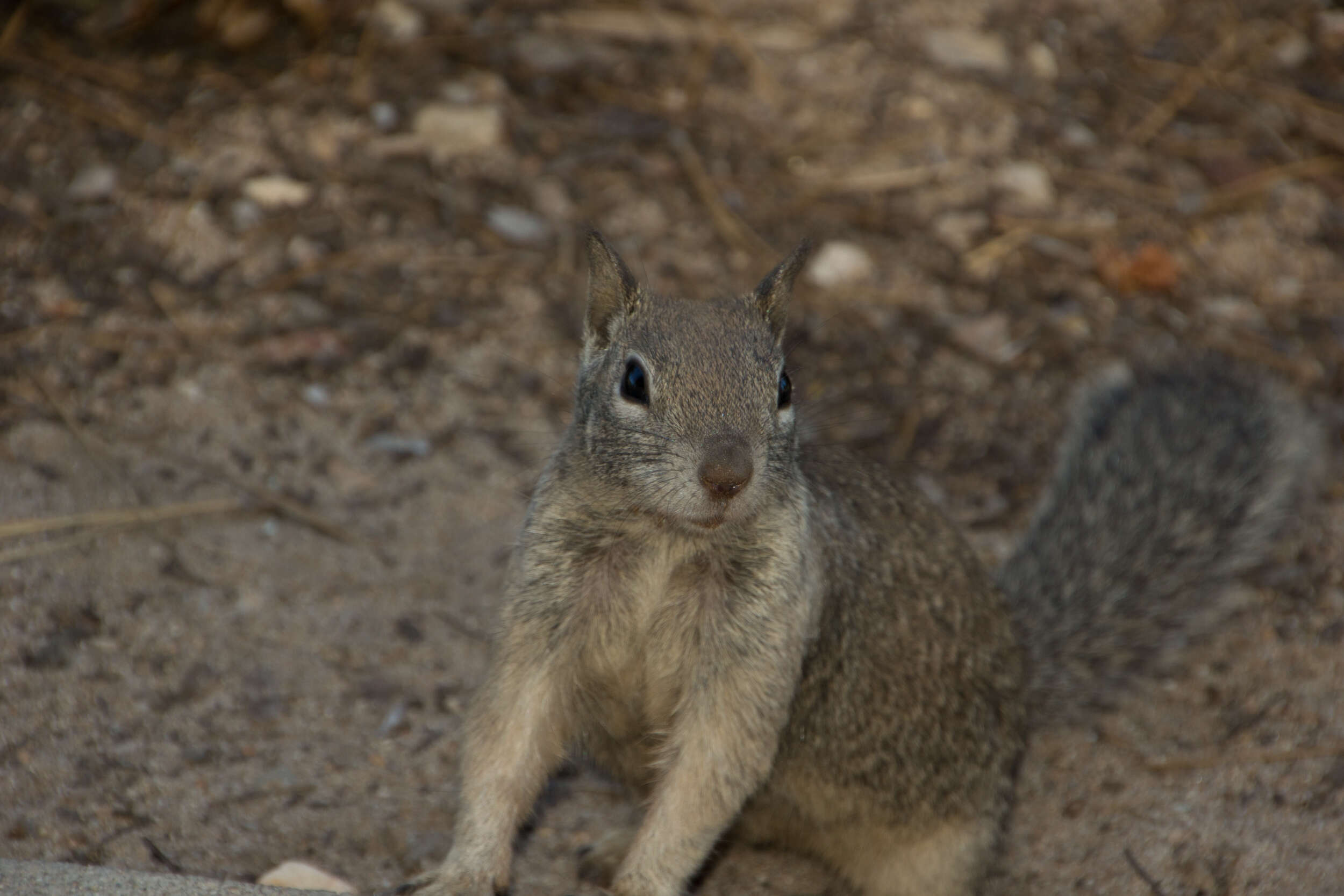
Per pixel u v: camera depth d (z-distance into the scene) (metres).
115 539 10.24
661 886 7.20
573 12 15.88
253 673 9.46
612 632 7.59
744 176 14.32
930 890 8.59
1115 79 15.88
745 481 6.54
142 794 8.38
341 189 13.62
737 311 7.39
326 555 10.55
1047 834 9.09
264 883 7.79
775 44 15.73
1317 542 11.33
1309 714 9.83
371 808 8.59
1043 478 11.93
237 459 11.20
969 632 8.48
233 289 12.64
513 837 7.76
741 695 7.36
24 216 12.81
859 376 12.63
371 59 14.88
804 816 8.48
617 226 13.63
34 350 11.73
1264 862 8.58
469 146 14.16
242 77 14.57
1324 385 12.69
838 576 7.91
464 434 11.81
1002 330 13.14
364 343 12.39
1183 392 10.83
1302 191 14.59
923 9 16.31
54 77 14.18
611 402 7.08
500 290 13.01
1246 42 16.44
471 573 10.66
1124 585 9.85
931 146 14.79
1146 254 13.69
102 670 9.21
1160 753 9.62
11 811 8.05
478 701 7.52
